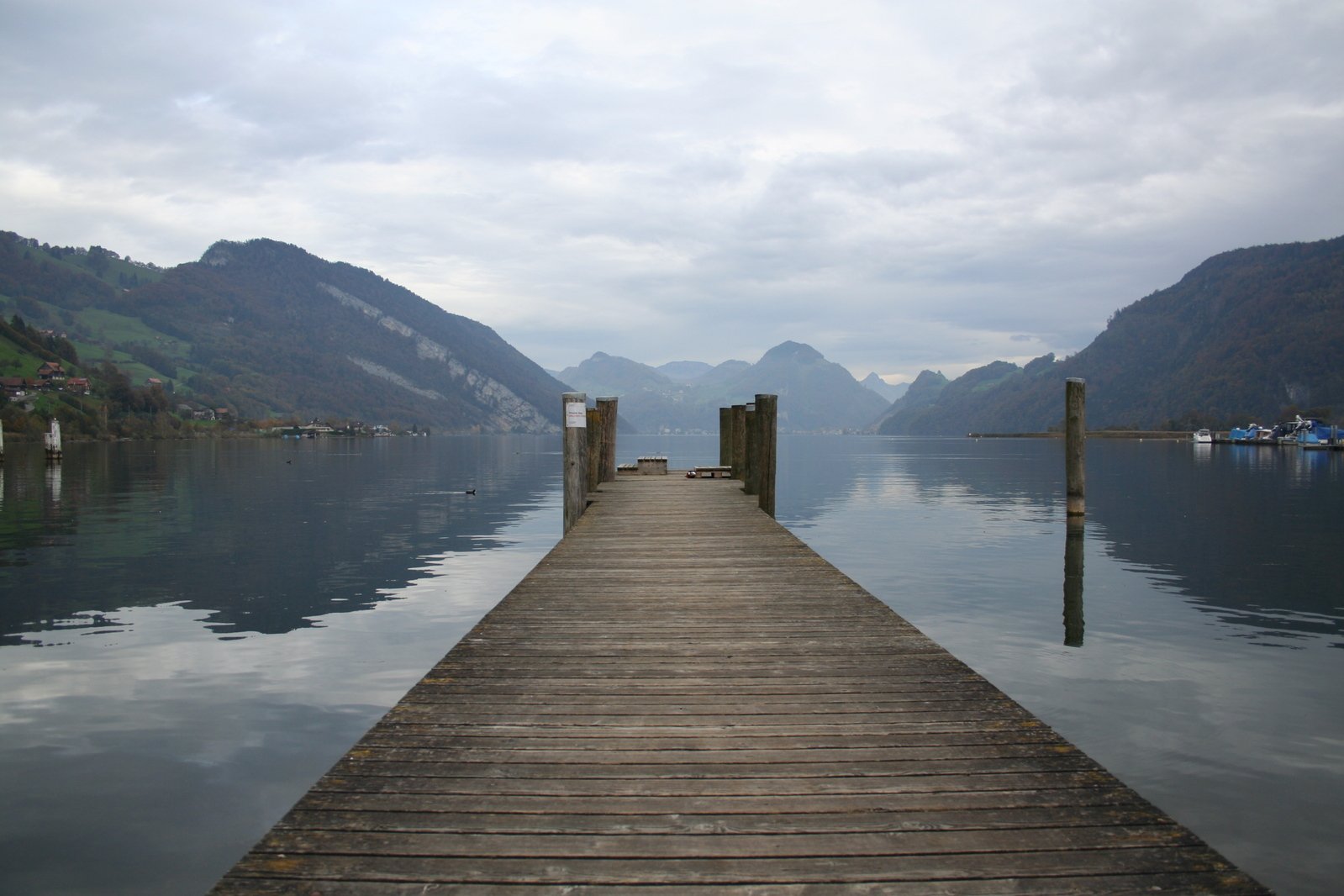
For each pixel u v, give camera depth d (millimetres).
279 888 2615
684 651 5328
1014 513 26266
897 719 4102
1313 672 8648
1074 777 3436
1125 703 7684
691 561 8523
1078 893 2605
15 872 4914
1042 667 8867
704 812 3123
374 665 9188
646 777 3426
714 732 3928
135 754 6652
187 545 18844
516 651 5344
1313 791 5852
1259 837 5230
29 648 9852
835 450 117500
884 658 5176
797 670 4934
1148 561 15992
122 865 5008
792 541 9781
